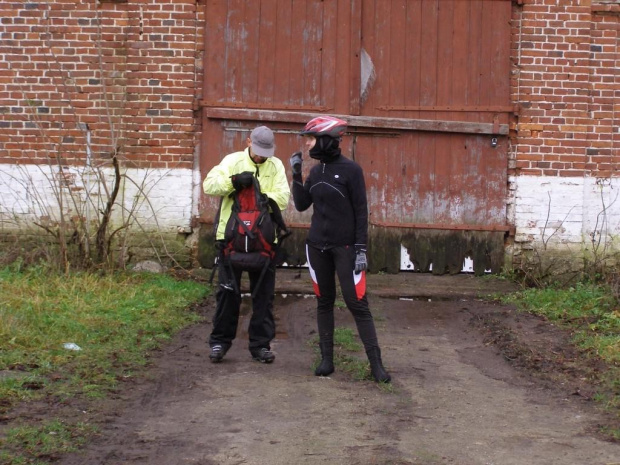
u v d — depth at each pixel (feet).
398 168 33.22
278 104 32.96
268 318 22.41
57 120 32.76
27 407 17.81
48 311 25.04
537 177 33.12
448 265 33.45
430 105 33.06
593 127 33.12
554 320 27.96
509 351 24.29
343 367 22.07
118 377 20.39
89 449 15.85
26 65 32.65
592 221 33.17
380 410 18.63
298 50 32.91
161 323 25.66
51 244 31.96
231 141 33.09
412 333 26.68
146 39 32.60
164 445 16.20
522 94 33.01
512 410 18.90
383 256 33.40
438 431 17.34
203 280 32.12
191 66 32.68
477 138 33.19
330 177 20.62
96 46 32.58
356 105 32.86
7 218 32.73
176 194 32.86
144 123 32.76
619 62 33.09
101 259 30.91
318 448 16.19
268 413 18.21
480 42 32.99
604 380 21.15
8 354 20.98
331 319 21.49
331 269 21.18
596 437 17.15
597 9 32.83
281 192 21.80
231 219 21.57
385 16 32.91
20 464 14.88
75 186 32.73
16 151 32.76
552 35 32.89
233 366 22.06
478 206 33.30
